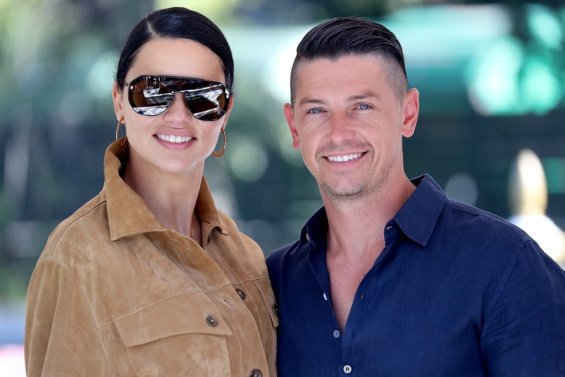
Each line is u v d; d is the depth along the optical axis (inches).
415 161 561.0
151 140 144.9
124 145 150.8
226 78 149.5
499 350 139.6
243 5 582.6
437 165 560.4
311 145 149.8
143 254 140.5
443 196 151.3
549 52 552.1
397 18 576.4
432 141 557.6
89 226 138.8
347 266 152.4
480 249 142.8
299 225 572.7
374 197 149.8
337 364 146.8
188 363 136.5
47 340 137.6
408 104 156.6
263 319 152.9
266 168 573.0
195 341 137.4
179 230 151.7
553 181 548.4
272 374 149.9
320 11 584.7
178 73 143.9
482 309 140.7
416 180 160.6
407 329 142.3
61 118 582.9
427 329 141.5
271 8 582.9
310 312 151.7
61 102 582.9
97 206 142.8
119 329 134.7
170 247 144.4
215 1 580.7
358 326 144.3
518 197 547.8
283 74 567.8
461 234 145.3
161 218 149.8
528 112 550.3
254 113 569.3
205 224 156.5
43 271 136.9
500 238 142.9
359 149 147.0
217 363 138.1
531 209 544.4
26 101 581.9
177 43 144.2
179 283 140.3
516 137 551.2
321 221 156.3
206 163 573.6
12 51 583.8
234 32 577.6
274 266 162.4
